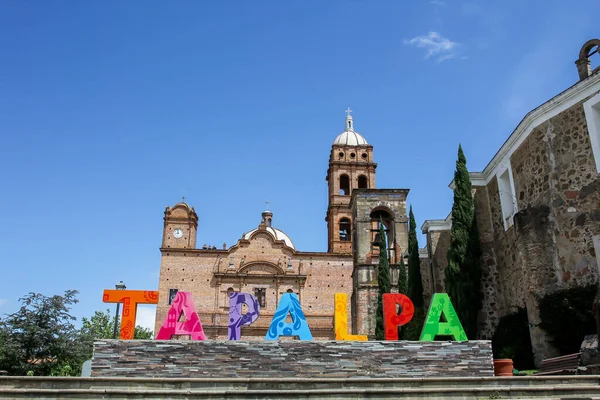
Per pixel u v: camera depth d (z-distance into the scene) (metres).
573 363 17.22
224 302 68.00
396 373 15.88
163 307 67.44
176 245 71.19
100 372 15.15
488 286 26.59
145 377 14.80
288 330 17.41
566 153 21.52
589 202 20.34
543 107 22.45
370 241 44.66
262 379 13.88
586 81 20.61
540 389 13.23
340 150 78.69
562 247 21.08
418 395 13.17
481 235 27.53
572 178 21.14
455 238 26.31
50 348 31.98
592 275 19.83
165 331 16.80
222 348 15.59
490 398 13.12
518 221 22.67
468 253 26.09
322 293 69.75
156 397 12.98
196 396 12.96
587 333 19.27
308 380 13.85
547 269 21.45
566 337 19.95
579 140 21.02
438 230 34.41
